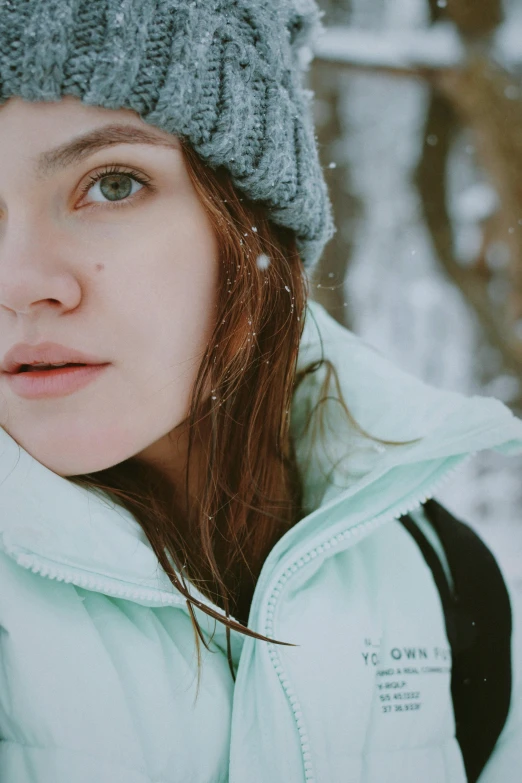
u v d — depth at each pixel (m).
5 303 0.61
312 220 0.83
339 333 0.98
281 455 0.85
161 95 0.62
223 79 0.67
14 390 0.64
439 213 3.12
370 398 0.85
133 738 0.64
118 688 0.65
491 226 2.96
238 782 0.66
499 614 0.86
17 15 0.58
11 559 0.68
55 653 0.65
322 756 0.69
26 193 0.61
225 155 0.68
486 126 2.54
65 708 0.63
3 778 0.62
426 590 0.85
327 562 0.82
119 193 0.66
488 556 0.91
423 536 0.91
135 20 0.60
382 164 3.62
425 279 3.43
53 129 0.60
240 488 0.81
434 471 0.81
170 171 0.66
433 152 3.08
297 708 0.69
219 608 0.73
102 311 0.63
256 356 0.80
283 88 0.75
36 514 0.66
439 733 0.78
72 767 0.62
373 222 3.51
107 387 0.65
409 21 2.70
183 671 0.70
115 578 0.67
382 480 0.82
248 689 0.71
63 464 0.66
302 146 0.78
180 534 0.78
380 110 3.63
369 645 0.76
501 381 2.82
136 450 0.68
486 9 2.50
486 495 2.36
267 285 0.78
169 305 0.67
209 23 0.65
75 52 0.59
